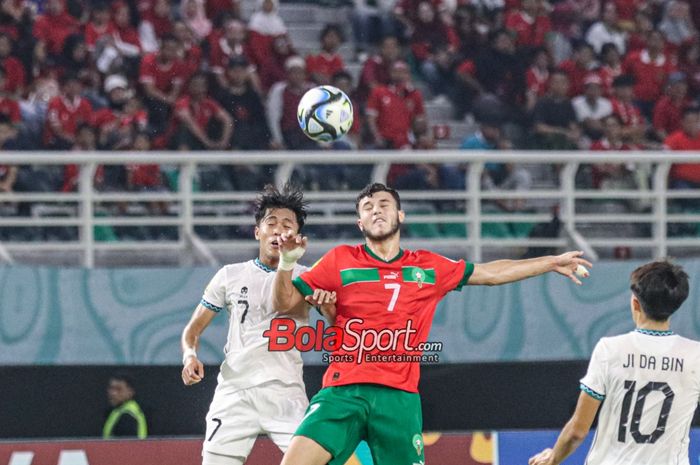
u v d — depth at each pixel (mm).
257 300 26734
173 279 40844
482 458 32688
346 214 45500
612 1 57781
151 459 32375
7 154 39406
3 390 46219
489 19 55906
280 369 26703
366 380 23266
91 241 40781
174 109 46906
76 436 46531
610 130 51562
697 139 50875
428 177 45781
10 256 43344
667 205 47656
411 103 49531
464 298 42438
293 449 22906
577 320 42906
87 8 50031
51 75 47969
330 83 50656
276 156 41094
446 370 48469
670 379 21953
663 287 21984
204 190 44500
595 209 47688
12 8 48312
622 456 22062
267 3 51688
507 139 51219
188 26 51906
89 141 45844
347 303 23594
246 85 48031
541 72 53906
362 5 56156
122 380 41656
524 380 48656
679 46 58031
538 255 43688
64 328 40188
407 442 23359
